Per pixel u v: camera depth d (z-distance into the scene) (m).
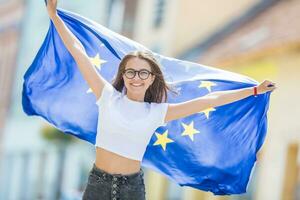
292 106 16.11
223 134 7.51
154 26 23.92
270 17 19.06
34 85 7.58
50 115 7.58
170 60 7.60
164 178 20.55
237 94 6.37
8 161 28.11
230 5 21.12
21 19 28.81
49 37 7.54
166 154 7.50
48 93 7.58
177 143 7.50
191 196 18.86
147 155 7.52
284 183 15.83
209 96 6.34
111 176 6.05
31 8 28.45
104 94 6.20
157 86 6.34
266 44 17.23
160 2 23.80
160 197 20.61
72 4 27.20
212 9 21.84
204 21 22.00
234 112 7.48
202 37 21.92
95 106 7.48
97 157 6.16
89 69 6.30
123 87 6.36
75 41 6.43
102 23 25.62
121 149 6.05
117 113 6.10
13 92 28.58
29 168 26.69
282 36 16.95
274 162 16.23
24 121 27.39
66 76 7.55
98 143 6.12
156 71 6.26
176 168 7.51
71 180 24.64
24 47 28.55
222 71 7.57
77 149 24.64
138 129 6.08
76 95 7.52
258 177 16.67
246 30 19.75
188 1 22.56
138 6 24.55
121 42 7.27
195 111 6.26
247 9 20.45
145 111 6.14
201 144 7.51
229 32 20.73
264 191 16.34
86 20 7.35
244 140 7.52
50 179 25.58
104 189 6.06
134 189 6.08
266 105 7.43
